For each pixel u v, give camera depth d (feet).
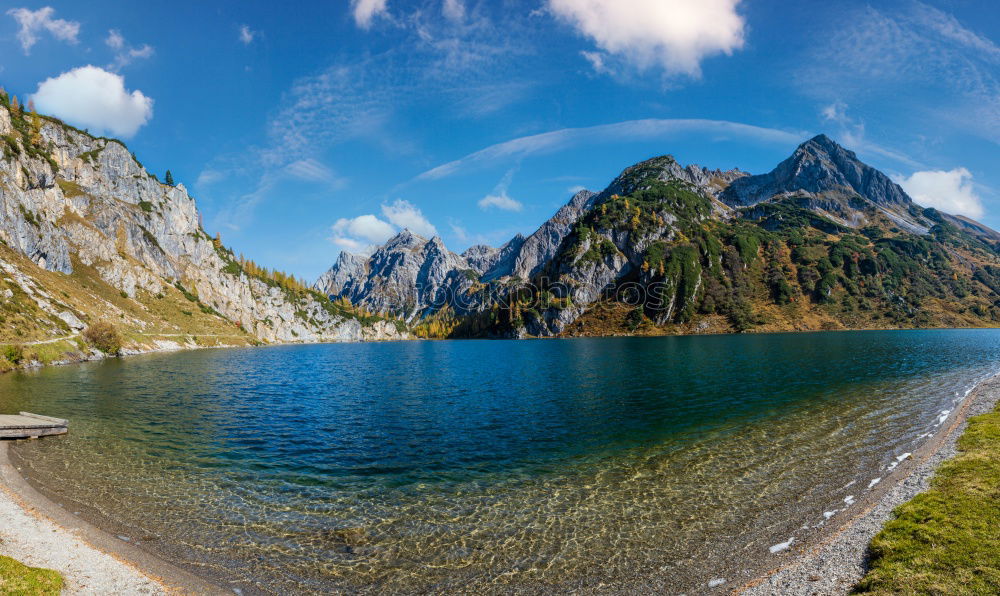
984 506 64.49
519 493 86.69
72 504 79.61
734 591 54.70
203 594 54.39
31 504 78.59
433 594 55.26
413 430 137.18
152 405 175.52
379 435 131.44
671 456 106.42
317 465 104.12
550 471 98.78
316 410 170.50
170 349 572.10
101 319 483.92
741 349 421.59
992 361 267.80
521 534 70.33
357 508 80.07
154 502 81.66
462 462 106.01
